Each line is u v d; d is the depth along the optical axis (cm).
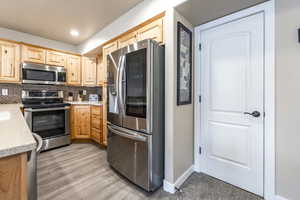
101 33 283
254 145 162
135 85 171
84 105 327
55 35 311
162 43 174
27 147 61
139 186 170
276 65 144
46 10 221
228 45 180
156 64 163
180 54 177
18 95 302
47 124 285
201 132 205
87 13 229
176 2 159
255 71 160
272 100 147
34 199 90
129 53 176
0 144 60
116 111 197
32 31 292
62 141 302
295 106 133
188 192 165
